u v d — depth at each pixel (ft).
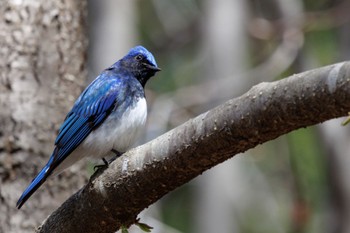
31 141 37.01
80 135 34.94
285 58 57.82
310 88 22.21
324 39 65.82
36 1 38.34
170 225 63.21
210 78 59.57
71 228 28.84
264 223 65.31
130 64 38.73
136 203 27.27
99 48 57.31
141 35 71.56
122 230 27.91
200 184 58.03
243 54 59.88
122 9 58.49
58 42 38.52
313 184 63.57
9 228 36.06
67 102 38.32
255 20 59.82
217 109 24.43
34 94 37.55
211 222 57.36
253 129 23.65
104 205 27.68
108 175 27.27
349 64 21.58
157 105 57.52
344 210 59.26
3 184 36.47
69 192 37.45
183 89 59.47
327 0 67.51
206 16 60.64
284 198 66.23
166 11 72.49
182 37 72.18
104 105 35.14
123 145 35.50
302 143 63.21
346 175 59.16
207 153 24.85
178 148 25.25
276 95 22.91
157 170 26.02
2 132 36.83
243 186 63.16
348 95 21.50
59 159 34.12
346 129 59.62
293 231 57.72
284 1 60.54
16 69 37.55
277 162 67.05
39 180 32.32
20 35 37.88
